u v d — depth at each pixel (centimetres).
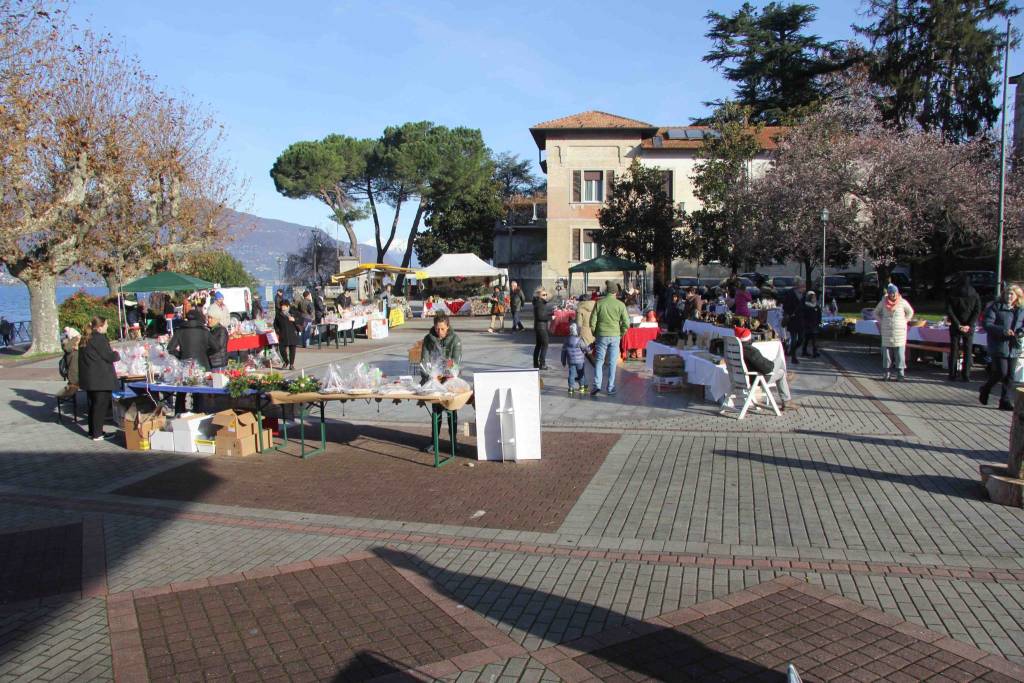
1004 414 1037
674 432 965
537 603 482
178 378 987
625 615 462
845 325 2172
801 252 2878
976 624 439
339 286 3791
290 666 409
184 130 2566
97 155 2136
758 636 431
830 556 547
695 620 452
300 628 454
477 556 566
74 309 2388
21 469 848
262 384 891
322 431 912
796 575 516
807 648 415
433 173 4944
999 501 659
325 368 1689
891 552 552
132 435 937
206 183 2675
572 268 2691
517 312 2628
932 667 393
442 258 3700
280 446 941
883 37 3462
